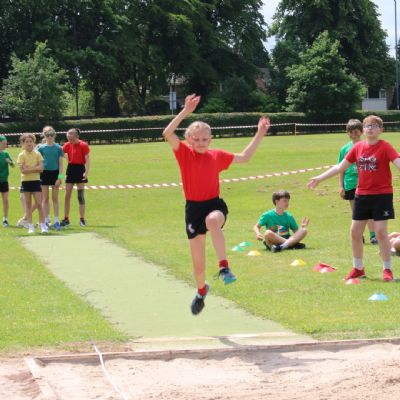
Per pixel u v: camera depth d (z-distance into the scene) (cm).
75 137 2083
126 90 9688
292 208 2372
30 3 7894
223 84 9381
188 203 921
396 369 754
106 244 1736
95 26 8438
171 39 9019
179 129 7044
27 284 1283
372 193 1227
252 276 1305
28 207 1973
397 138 5647
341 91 8181
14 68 7169
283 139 6072
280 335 929
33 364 814
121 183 3269
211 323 1009
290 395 709
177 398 710
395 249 1488
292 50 9494
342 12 9556
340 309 1056
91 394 734
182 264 1438
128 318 1045
